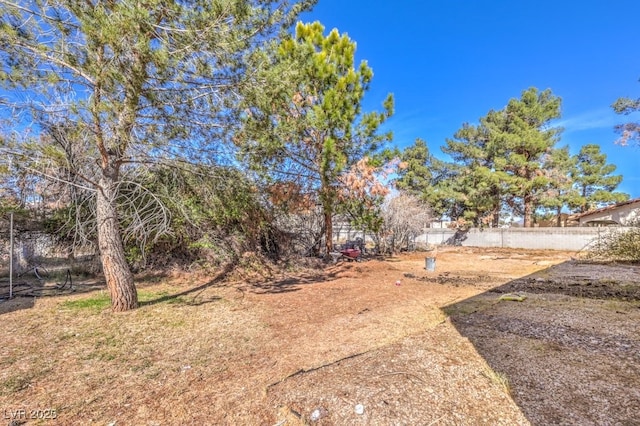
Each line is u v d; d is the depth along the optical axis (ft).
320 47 30.35
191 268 27.86
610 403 6.91
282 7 14.92
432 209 73.92
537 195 64.90
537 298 17.92
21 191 22.84
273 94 16.07
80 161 16.80
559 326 12.45
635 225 41.93
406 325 13.26
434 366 8.87
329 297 19.89
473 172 69.31
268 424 6.76
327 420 6.63
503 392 7.46
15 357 10.71
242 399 7.82
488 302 17.11
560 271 29.37
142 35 11.63
